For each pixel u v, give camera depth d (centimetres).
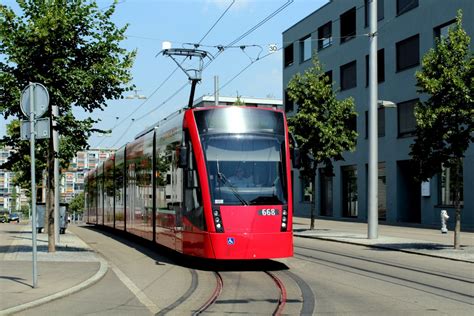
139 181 2091
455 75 1720
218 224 1327
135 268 1467
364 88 3891
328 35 4353
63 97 1551
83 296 1029
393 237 2402
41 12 1540
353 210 4072
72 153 1744
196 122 1410
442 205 3123
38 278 1189
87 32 1593
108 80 1586
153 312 895
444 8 3105
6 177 15500
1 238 2369
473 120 1727
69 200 10675
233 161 1373
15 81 1523
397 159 3494
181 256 1759
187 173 1427
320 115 2744
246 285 1173
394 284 1166
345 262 1560
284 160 1409
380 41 3650
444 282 1192
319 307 924
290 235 1369
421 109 1788
